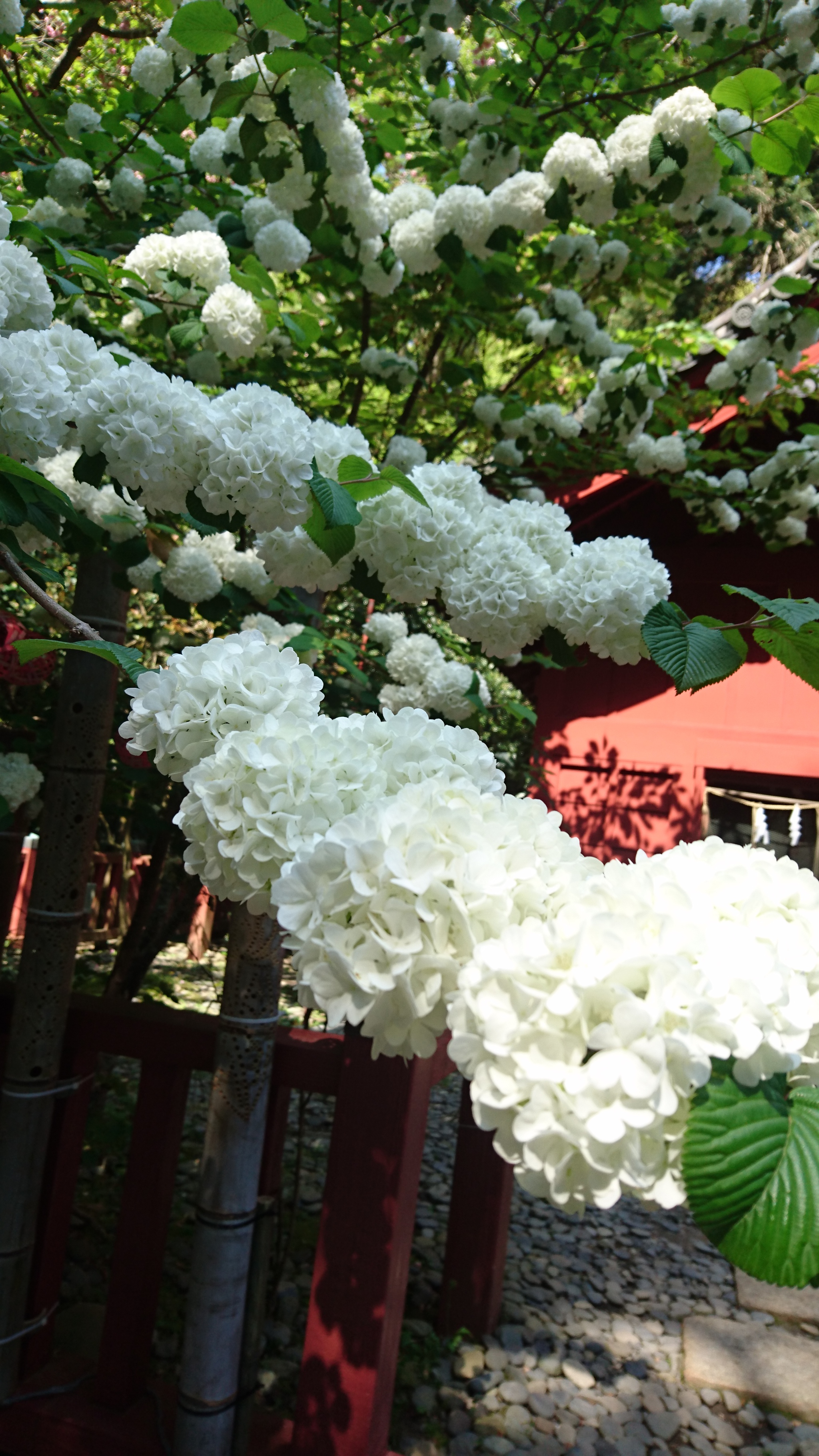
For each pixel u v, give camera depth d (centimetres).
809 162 190
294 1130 406
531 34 272
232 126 206
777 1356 304
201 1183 191
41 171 214
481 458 374
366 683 258
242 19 165
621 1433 260
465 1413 261
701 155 207
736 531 512
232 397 108
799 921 67
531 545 139
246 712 82
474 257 246
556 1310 320
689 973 53
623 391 310
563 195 218
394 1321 200
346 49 220
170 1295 282
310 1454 192
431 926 60
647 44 264
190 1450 188
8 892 262
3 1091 210
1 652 191
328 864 64
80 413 102
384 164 370
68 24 300
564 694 550
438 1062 219
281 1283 298
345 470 116
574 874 68
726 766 509
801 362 363
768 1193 50
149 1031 212
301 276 312
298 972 63
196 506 112
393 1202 193
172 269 180
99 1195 331
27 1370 220
